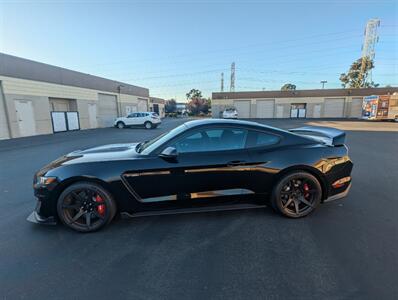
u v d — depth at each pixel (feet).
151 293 5.95
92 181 8.89
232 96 109.60
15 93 44.52
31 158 24.45
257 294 5.84
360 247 7.75
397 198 12.01
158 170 9.00
